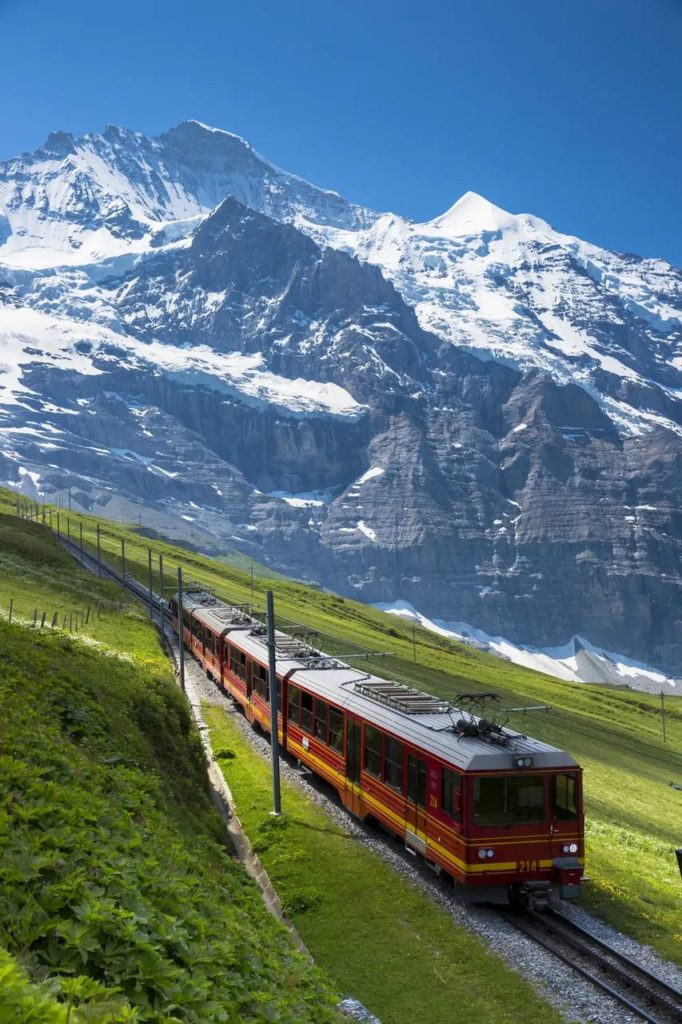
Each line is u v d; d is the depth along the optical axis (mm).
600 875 26922
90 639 42500
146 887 11281
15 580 68188
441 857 23375
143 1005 8117
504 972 18922
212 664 53938
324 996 13508
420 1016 16984
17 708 18203
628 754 120000
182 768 27281
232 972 10797
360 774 28719
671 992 17734
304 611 189875
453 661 189500
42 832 11039
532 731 116500
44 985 6938
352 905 22516
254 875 24953
